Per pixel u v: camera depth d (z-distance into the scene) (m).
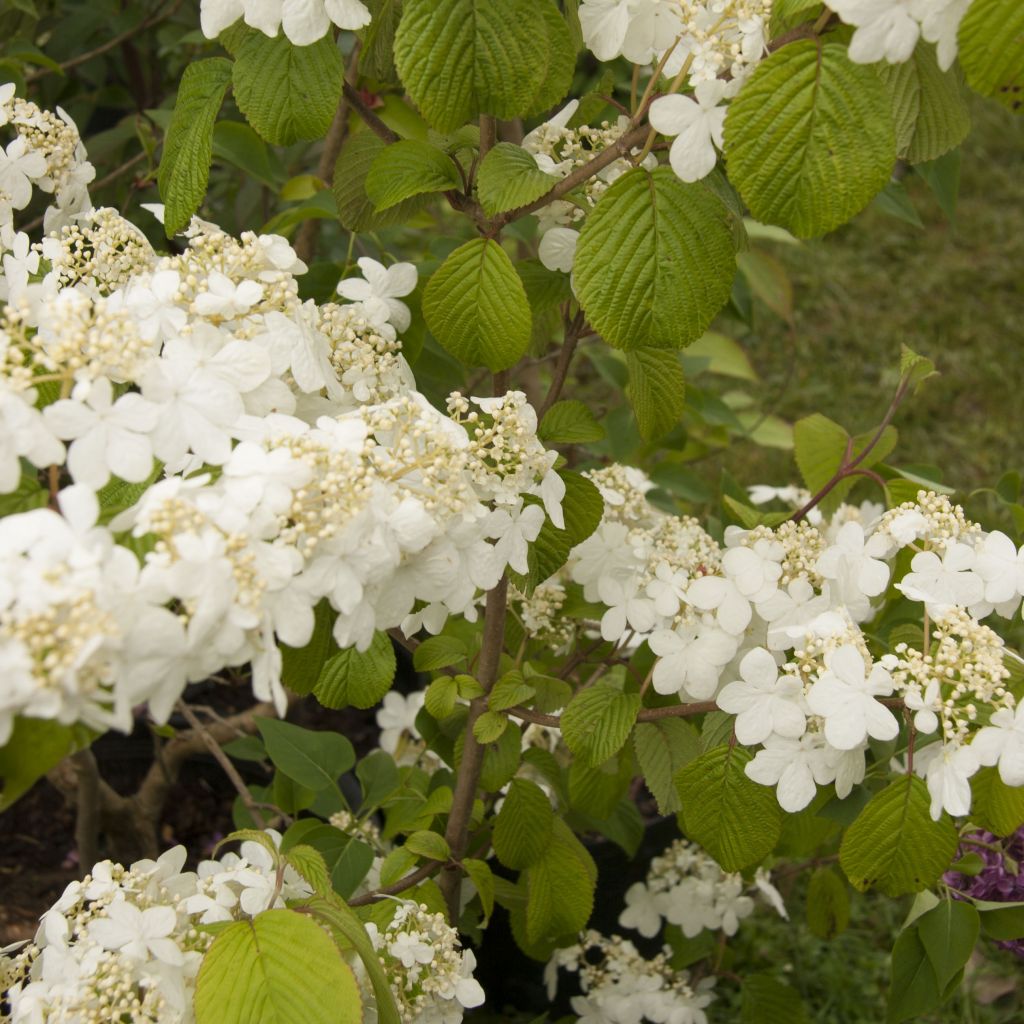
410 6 1.00
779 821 1.10
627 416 1.54
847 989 1.53
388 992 1.00
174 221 1.11
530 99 1.02
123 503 0.99
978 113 3.60
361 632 0.96
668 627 1.15
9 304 1.04
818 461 1.31
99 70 1.79
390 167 1.10
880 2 0.96
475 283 1.08
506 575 1.15
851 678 1.02
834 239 3.13
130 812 1.50
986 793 1.09
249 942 0.99
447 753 1.28
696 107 1.01
